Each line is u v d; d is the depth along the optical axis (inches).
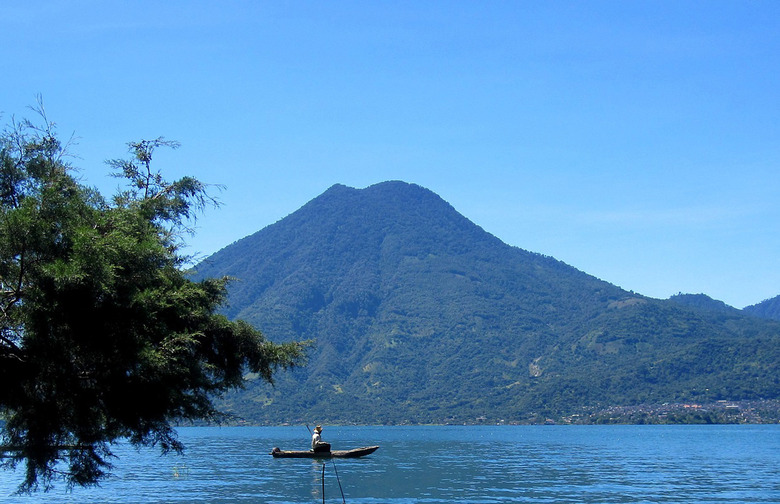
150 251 847.7
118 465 2583.7
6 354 776.9
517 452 3708.2
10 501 1558.8
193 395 944.3
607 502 1612.9
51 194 809.5
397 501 1604.3
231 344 1035.3
